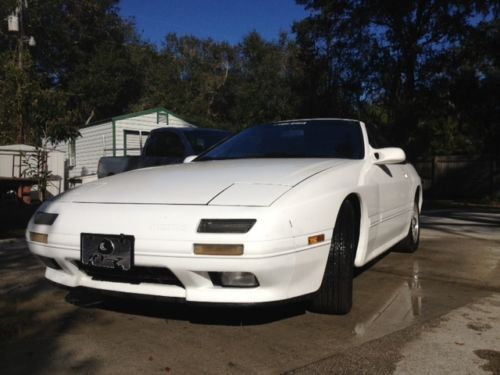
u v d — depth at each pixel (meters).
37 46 32.88
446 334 3.13
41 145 12.64
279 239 2.73
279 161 3.76
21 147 11.09
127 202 3.08
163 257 2.78
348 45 24.86
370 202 3.76
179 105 42.47
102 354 2.82
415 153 20.84
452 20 23.17
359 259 3.68
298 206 2.89
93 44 37.28
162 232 2.80
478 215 10.74
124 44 39.75
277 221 2.75
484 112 24.92
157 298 2.89
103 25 37.09
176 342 2.99
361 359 2.75
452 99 24.61
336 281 3.30
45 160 10.46
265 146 4.37
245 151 4.36
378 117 22.88
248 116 27.44
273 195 2.92
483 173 19.91
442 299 3.94
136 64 39.06
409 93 24.00
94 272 3.07
